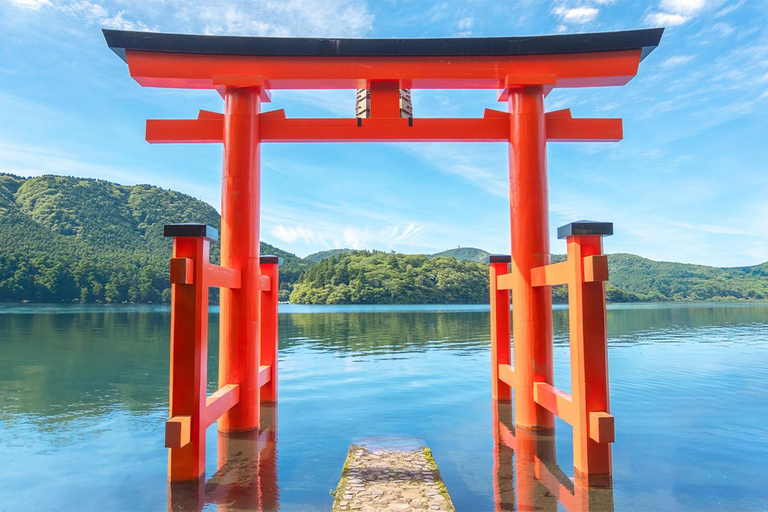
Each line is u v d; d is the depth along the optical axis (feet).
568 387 34.22
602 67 23.63
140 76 23.25
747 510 14.14
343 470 16.99
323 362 45.73
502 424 23.86
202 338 16.60
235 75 22.76
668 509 14.16
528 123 23.58
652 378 37.40
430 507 13.74
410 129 24.25
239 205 22.70
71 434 21.95
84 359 46.29
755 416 25.61
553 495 15.08
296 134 23.93
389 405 28.12
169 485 15.99
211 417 17.87
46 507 14.37
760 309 201.77
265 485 15.98
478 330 84.17
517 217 23.65
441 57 23.81
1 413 25.73
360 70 23.82
